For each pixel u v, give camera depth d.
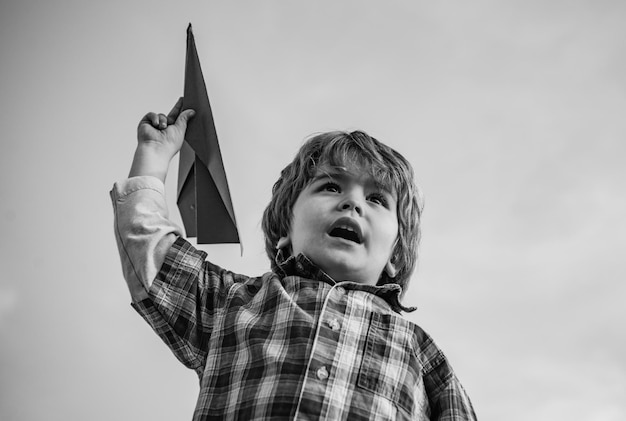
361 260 1.63
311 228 1.65
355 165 1.74
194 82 1.86
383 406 1.45
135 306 1.60
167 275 1.60
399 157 1.85
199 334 1.57
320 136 1.84
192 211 1.85
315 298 1.56
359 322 1.54
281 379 1.42
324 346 1.48
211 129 1.81
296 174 1.79
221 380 1.48
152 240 1.63
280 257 1.75
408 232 1.78
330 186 1.73
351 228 1.64
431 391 1.58
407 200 1.78
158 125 1.80
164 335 1.58
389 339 1.54
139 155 1.75
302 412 1.38
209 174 1.82
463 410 1.56
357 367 1.47
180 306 1.58
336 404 1.41
